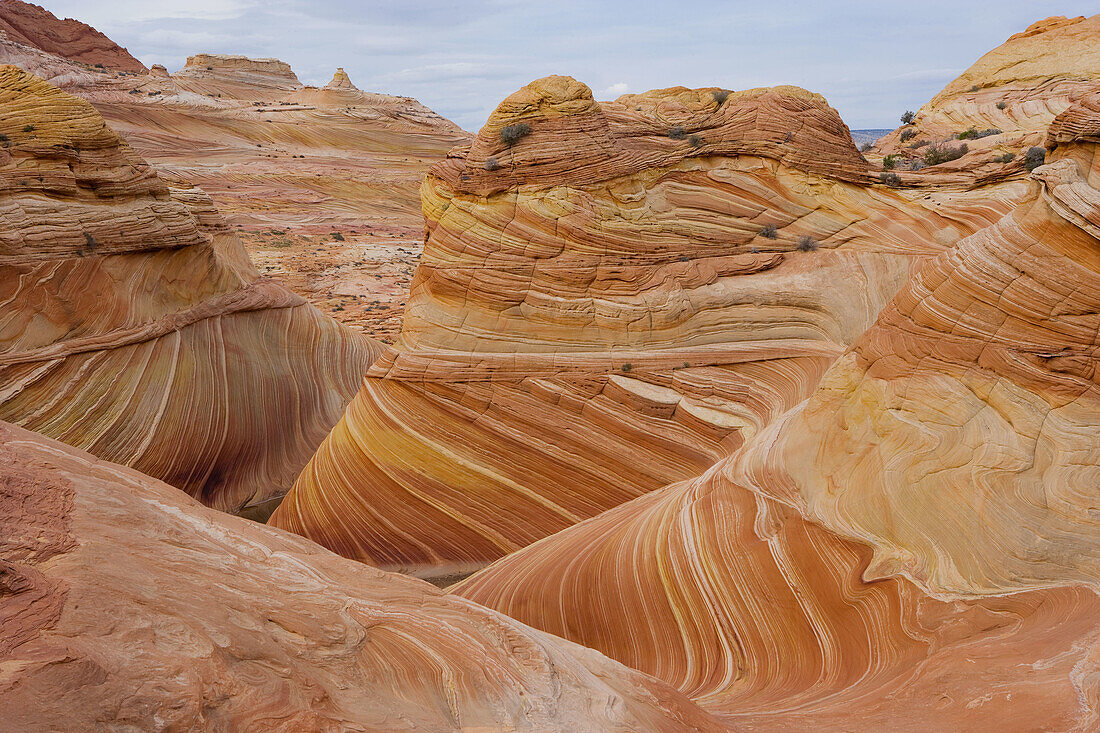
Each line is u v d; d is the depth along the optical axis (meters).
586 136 15.91
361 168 80.19
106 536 3.96
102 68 93.00
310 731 3.12
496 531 14.69
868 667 7.36
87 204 18.48
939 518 7.94
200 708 2.88
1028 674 5.74
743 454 11.02
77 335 17.44
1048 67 33.03
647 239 15.98
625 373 14.78
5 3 95.88
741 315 15.61
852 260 16.25
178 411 18.97
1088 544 7.12
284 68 111.19
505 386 14.85
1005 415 8.02
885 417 8.88
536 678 4.83
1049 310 7.97
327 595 4.71
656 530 10.44
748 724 6.27
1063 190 7.82
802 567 8.68
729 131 17.56
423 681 4.21
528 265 15.38
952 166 18.80
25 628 2.85
